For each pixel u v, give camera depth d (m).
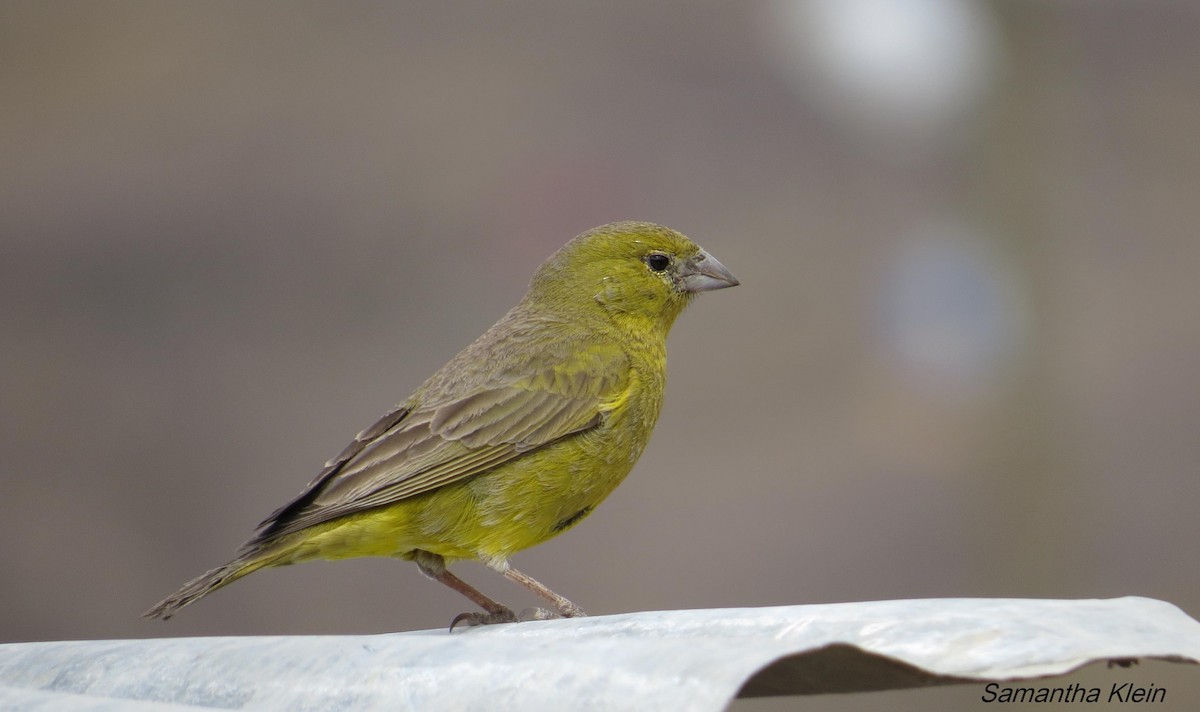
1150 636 3.72
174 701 3.98
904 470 13.40
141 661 4.19
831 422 13.88
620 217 15.38
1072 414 13.18
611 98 15.78
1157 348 13.98
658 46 15.80
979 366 13.23
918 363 13.51
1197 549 13.09
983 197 13.43
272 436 14.27
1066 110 14.02
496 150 15.75
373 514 7.55
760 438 14.14
